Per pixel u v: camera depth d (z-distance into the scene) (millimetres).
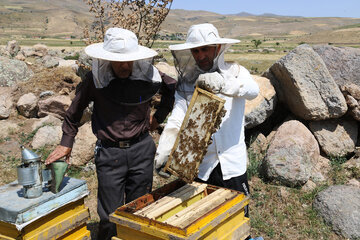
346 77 5711
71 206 2764
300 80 5227
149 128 3363
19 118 7961
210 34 2801
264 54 42188
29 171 2480
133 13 8273
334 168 5168
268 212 4395
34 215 2449
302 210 4375
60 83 8773
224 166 3076
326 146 5383
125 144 3100
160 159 2848
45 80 8828
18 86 8617
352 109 5332
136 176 3201
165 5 8258
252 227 4137
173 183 2953
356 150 5387
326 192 4422
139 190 3240
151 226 2242
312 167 5059
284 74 5383
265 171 4965
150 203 2744
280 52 47844
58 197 2613
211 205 2500
